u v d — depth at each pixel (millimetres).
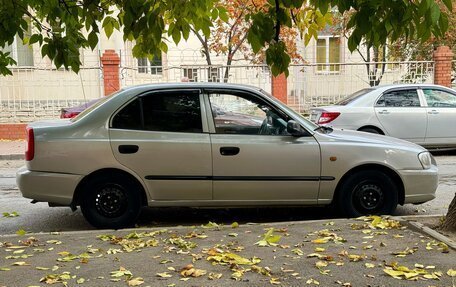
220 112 6016
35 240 5160
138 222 6391
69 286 3861
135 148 5789
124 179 5832
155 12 3840
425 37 3002
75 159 5738
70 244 5016
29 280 3998
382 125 11141
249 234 5223
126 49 18141
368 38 3312
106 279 3990
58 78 16609
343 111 11070
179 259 4438
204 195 5906
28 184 5750
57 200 5770
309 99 17344
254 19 3836
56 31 4941
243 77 17094
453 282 3787
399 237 4930
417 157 6148
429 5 2742
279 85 16922
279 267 4180
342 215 6086
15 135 16312
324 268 4129
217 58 21016
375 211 6098
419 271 3977
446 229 5039
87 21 4195
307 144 5941
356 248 4633
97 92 16812
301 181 5949
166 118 5938
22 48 17844
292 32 16250
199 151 5832
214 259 4344
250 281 3887
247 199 5961
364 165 6023
